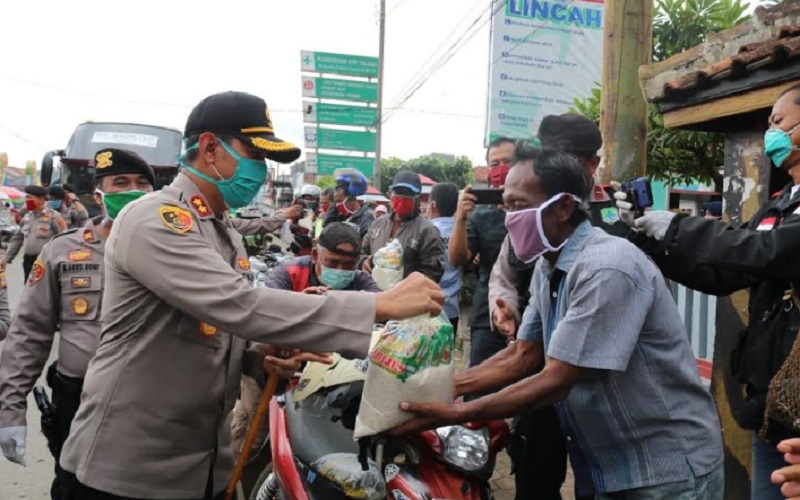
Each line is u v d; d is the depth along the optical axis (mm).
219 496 1989
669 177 7070
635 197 2336
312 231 7547
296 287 3488
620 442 1966
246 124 1850
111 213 2820
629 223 2312
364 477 2184
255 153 1881
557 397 1851
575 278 1905
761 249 2084
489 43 10414
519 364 2277
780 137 2346
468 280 6023
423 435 2209
